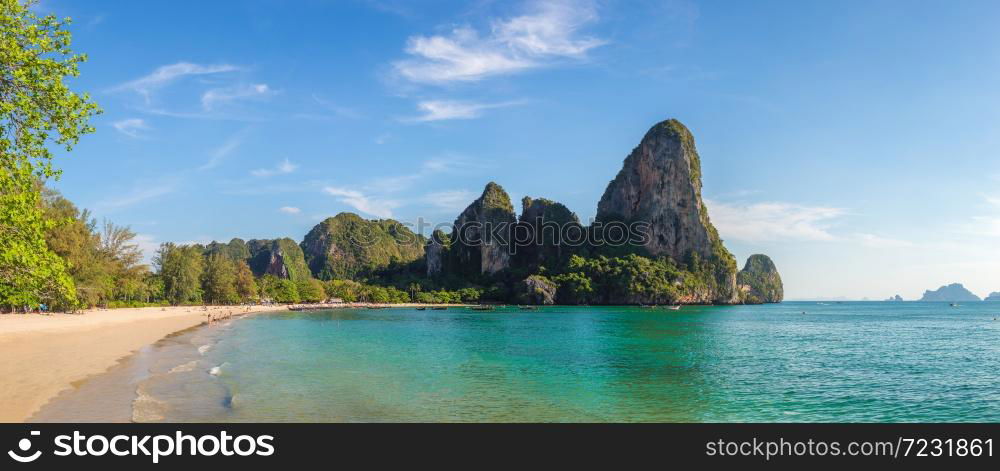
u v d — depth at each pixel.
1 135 18.36
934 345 58.53
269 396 23.47
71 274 78.69
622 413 22.70
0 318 65.94
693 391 28.19
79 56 19.31
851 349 53.16
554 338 64.38
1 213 18.98
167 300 138.25
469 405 23.20
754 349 52.38
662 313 161.38
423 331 75.56
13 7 18.16
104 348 40.56
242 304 167.50
